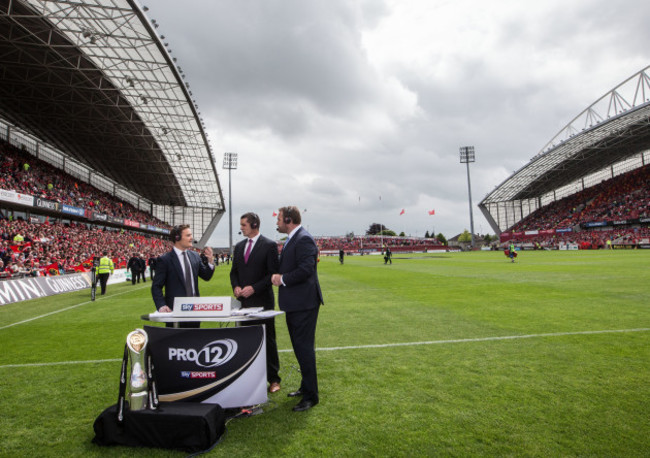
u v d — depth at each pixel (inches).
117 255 1184.2
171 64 997.2
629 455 93.4
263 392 124.4
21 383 157.8
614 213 2194.9
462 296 397.4
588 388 136.3
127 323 302.0
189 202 2534.5
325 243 3363.7
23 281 501.7
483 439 102.5
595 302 328.2
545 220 2748.5
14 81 1049.5
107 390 148.9
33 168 1219.9
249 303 155.1
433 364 169.8
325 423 115.7
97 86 1110.4
